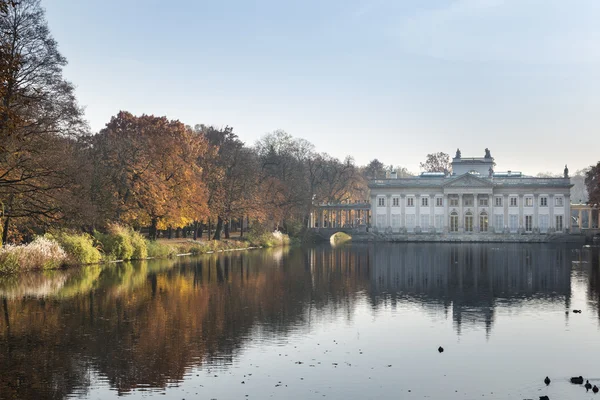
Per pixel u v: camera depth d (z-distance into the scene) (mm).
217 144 149250
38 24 63875
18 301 51281
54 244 75125
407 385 29781
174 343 37250
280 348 36281
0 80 37031
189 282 64750
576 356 34750
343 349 36125
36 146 62688
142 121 137375
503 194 188375
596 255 110938
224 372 31656
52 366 32594
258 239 140750
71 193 67500
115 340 37875
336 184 196875
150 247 96750
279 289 60312
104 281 64250
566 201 186000
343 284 64938
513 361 33812
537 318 45312
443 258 105812
